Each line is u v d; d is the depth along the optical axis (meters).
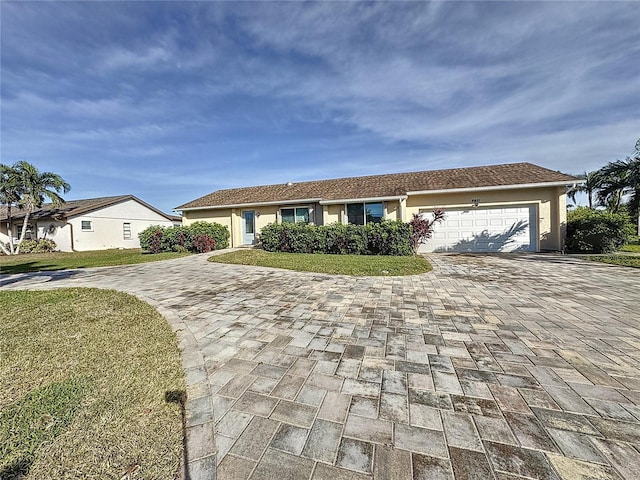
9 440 1.73
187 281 6.75
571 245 11.48
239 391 2.29
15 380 2.46
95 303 4.85
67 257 14.73
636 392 2.21
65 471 1.53
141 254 14.45
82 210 19.83
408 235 10.90
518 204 11.81
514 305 4.51
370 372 2.57
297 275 7.22
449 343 3.16
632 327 3.53
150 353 2.97
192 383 2.40
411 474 1.50
